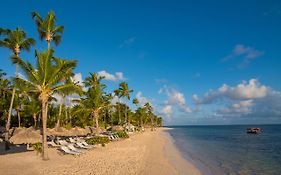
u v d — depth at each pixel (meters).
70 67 22.75
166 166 23.42
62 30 32.09
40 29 31.81
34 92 22.38
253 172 22.61
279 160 29.84
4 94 57.56
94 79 56.59
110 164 21.08
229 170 23.44
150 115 135.50
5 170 16.81
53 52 22.14
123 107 101.12
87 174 16.97
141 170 20.03
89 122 74.31
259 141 62.25
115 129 75.31
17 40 27.94
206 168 24.17
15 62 21.58
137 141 47.69
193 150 40.25
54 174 16.47
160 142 51.66
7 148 26.98
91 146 31.39
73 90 23.25
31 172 16.64
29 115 60.84
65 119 64.69
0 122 60.72
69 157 23.23
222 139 69.69
